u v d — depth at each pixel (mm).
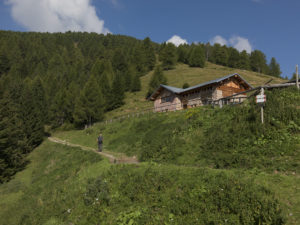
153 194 8609
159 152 15141
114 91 65750
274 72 122750
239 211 6312
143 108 57688
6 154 24219
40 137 37188
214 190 7504
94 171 13852
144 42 122188
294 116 12273
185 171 9547
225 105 19250
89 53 139750
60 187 13727
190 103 33844
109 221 8047
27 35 164000
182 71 103438
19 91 39156
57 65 111062
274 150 10562
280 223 5543
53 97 69188
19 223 11906
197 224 6543
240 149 11727
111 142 25828
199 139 14859
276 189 7074
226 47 137125
